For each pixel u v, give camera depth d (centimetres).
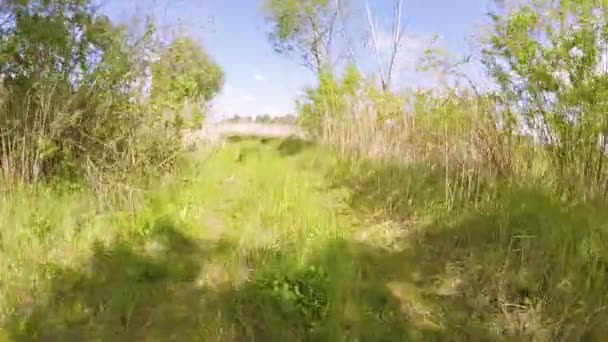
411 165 760
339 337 325
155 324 349
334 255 432
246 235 496
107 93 679
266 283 383
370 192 708
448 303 386
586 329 343
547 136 620
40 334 331
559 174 612
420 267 448
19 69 634
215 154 949
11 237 459
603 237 449
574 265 409
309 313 353
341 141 1039
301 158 1055
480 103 676
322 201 668
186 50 762
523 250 435
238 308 363
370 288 400
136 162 673
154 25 704
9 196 552
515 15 604
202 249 479
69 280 400
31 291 377
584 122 574
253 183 747
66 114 624
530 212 515
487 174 643
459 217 540
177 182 691
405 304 382
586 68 565
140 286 396
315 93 1519
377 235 529
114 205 584
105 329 339
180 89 736
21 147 618
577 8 568
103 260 433
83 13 660
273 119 2247
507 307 374
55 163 660
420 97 854
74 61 655
